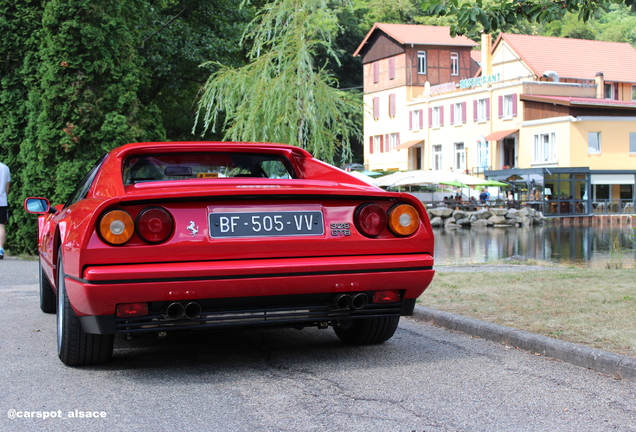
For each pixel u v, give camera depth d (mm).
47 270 5582
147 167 4719
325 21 12430
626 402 3465
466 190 47219
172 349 4762
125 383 3877
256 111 12125
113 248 3561
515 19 6633
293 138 12031
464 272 9031
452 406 3404
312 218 3887
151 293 3586
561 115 43250
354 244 3924
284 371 4113
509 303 6164
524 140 45688
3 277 9320
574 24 82500
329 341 5035
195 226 3684
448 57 57562
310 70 12070
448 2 6531
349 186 4320
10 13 12891
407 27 58719
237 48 21328
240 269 3666
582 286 7195
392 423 3154
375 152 60469
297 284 3777
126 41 13336
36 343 5023
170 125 23250
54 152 12555
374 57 60031
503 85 47125
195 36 20922
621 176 43562
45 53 12461
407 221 4027
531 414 3275
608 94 51812
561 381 3857
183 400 3535
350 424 3143
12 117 13047
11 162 13203
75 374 4090
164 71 19656
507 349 4695
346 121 12656
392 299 4055
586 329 4883
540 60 50656
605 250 19438
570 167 41562
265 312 3852
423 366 4215
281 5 12344
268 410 3355
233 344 4930
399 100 57375
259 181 4293
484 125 48781
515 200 41719
